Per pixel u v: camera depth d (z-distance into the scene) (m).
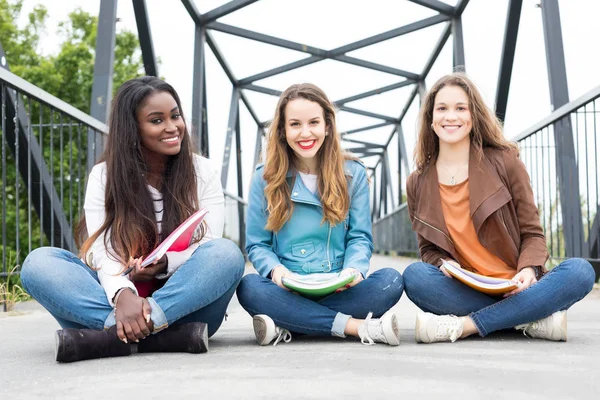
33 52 13.77
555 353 1.75
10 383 1.44
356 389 1.30
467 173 2.29
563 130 3.99
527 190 2.23
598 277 4.05
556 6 4.33
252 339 2.20
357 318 2.15
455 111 2.27
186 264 1.86
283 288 2.10
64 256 1.93
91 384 1.41
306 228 2.25
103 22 4.54
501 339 2.04
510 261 2.23
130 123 2.01
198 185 2.12
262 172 2.32
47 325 2.64
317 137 2.21
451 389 1.30
